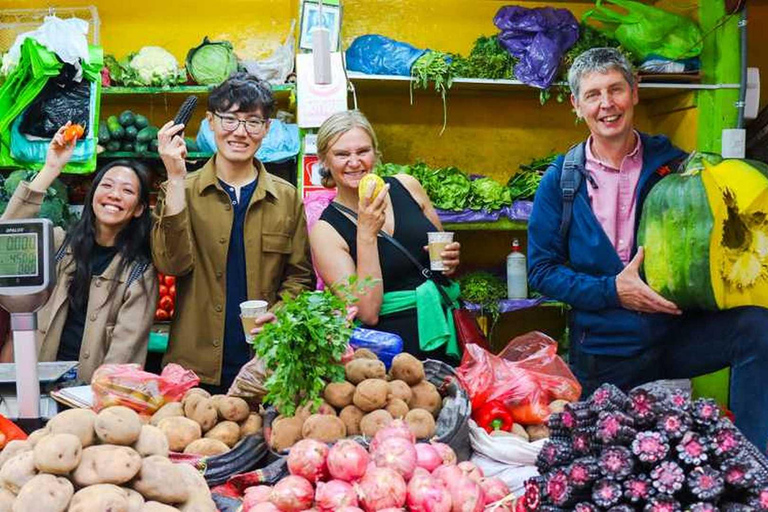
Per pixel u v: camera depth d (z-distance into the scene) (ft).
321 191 16.08
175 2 18.10
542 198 10.91
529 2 18.93
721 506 5.77
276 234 11.35
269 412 8.05
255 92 11.00
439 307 10.63
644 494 5.76
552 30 17.29
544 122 19.54
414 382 8.18
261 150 15.97
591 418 6.33
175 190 10.51
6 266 7.72
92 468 5.30
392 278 10.84
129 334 10.69
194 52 16.48
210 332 11.19
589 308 10.50
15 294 7.69
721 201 9.78
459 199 17.07
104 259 10.86
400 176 11.68
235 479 7.15
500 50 17.31
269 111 11.21
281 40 18.35
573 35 17.35
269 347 7.61
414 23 18.86
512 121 19.45
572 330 11.34
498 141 19.44
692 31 17.44
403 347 10.63
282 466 7.17
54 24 14.84
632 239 10.48
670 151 10.67
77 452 5.30
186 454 7.50
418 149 19.21
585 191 10.55
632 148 10.54
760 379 9.86
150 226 11.01
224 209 11.19
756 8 20.44
